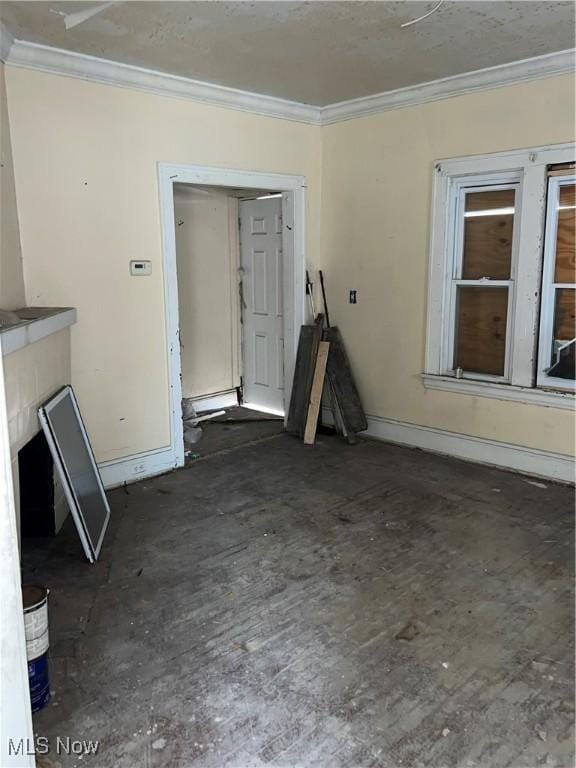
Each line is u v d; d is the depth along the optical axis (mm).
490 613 2334
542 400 3623
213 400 5480
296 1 2551
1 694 1246
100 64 3256
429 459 4145
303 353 4711
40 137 3131
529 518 3174
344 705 1857
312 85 3852
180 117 3727
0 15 2646
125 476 3744
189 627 2262
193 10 2627
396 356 4402
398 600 2430
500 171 3637
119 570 2691
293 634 2215
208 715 1818
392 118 4129
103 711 1836
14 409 2297
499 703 1862
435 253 4012
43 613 1805
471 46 3125
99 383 3557
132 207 3570
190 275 5074
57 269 3287
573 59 3193
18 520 2396
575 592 2477
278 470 3971
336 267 4719
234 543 2941
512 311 3766
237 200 5305
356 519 3195
